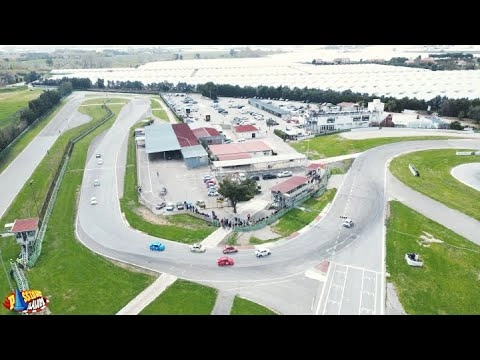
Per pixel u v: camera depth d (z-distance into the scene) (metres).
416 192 88.81
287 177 100.62
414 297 55.97
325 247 68.06
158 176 103.38
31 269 63.84
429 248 67.81
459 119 151.75
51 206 86.50
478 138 126.81
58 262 65.56
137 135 136.50
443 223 75.81
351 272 61.19
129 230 75.62
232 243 69.69
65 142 132.12
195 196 90.62
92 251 68.44
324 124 140.75
